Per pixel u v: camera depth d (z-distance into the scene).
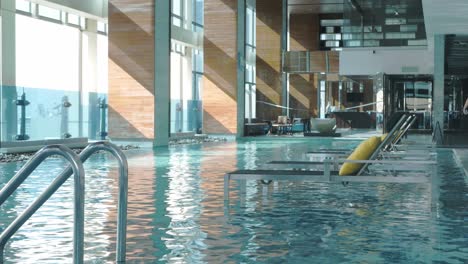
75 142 16.67
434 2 12.40
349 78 26.56
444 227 5.43
